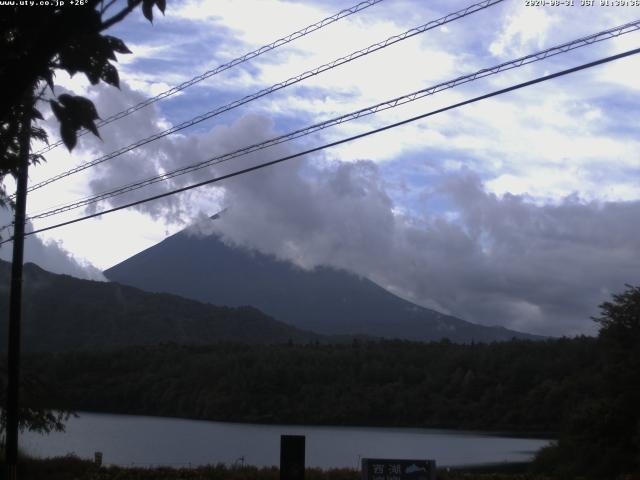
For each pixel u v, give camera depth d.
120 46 4.94
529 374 104.81
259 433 83.81
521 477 30.92
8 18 4.85
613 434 43.22
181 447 63.28
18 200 19.38
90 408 101.69
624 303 45.34
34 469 25.64
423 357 118.81
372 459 15.77
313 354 121.06
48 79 4.94
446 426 102.88
